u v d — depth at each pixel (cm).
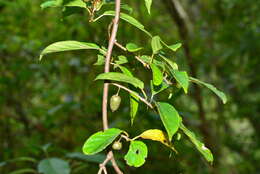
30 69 565
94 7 189
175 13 471
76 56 562
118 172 158
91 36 522
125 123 462
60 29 555
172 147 175
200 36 674
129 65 194
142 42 550
